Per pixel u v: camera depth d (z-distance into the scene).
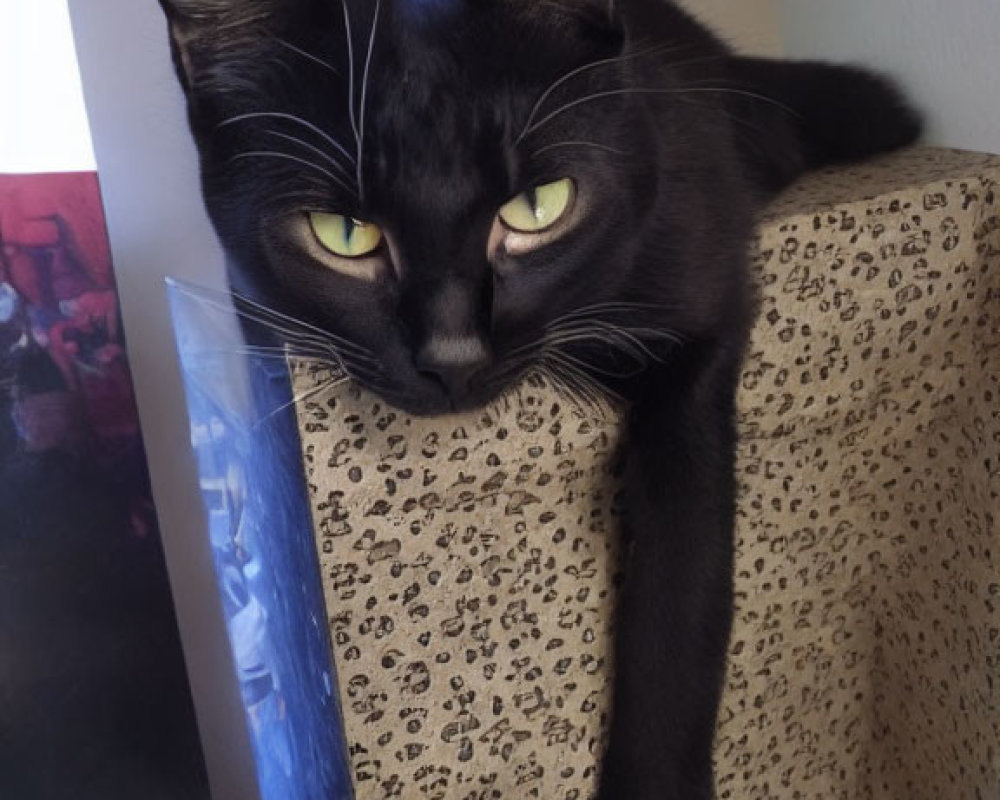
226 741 0.40
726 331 0.27
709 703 0.29
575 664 0.29
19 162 0.30
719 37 0.36
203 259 0.34
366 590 0.25
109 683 0.34
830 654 0.35
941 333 0.30
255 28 0.22
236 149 0.23
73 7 0.30
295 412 0.23
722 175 0.28
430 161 0.21
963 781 0.35
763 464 0.30
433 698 0.27
